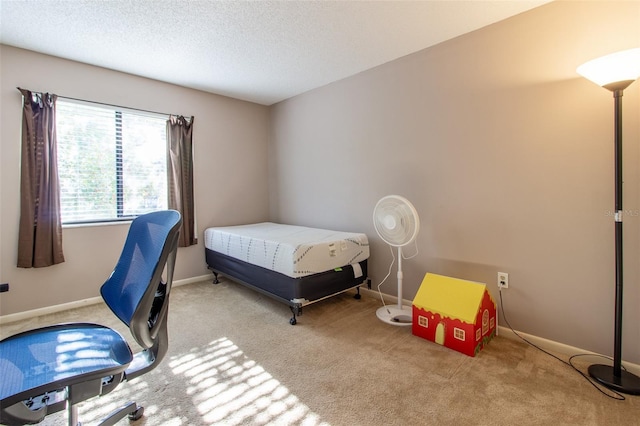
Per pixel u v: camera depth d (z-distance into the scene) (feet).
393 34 7.55
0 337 7.34
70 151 9.14
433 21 6.98
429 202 8.45
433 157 8.30
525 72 6.66
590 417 4.58
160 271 3.46
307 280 7.99
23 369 3.12
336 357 6.35
